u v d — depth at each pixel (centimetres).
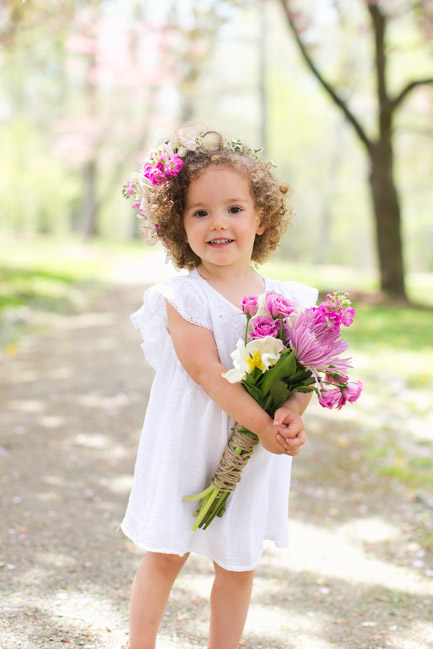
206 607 252
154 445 194
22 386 600
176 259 210
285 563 294
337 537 321
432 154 1736
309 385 186
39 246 2177
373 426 502
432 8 1135
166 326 201
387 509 356
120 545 300
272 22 2458
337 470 412
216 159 190
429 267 4128
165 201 194
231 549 191
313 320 182
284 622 245
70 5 932
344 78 1482
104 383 617
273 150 3491
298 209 3675
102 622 234
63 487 368
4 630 224
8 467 393
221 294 195
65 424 489
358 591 270
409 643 233
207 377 184
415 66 1673
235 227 190
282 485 207
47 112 3253
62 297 1176
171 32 1259
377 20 1171
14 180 2953
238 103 3381
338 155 3369
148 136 2772
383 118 1195
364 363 701
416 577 283
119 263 1917
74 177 3259
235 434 186
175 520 187
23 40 942
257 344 174
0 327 874
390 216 1233
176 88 2398
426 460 431
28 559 280
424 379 630
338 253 4319
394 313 1069
